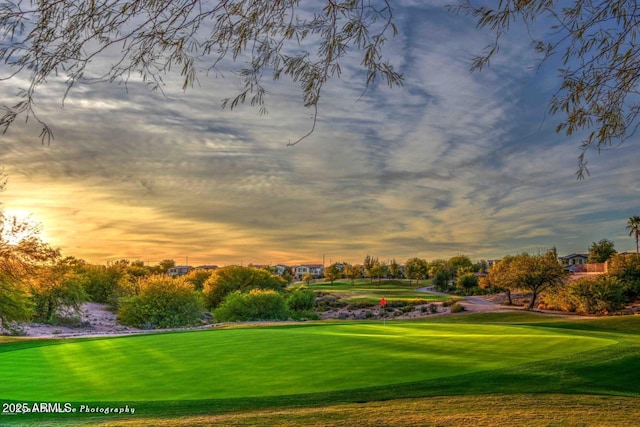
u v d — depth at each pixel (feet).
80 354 54.44
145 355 52.39
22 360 50.57
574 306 168.66
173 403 33.06
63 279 144.25
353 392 35.29
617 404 31.81
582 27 15.30
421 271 426.10
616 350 50.60
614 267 195.31
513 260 201.16
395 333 72.59
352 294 301.22
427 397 33.96
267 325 117.70
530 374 40.50
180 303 153.17
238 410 31.19
